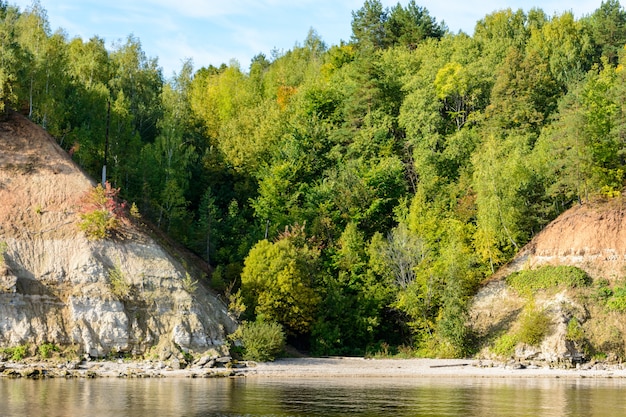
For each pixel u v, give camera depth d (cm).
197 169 10638
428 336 7931
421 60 13112
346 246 8688
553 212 8662
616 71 11744
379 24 15325
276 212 9444
